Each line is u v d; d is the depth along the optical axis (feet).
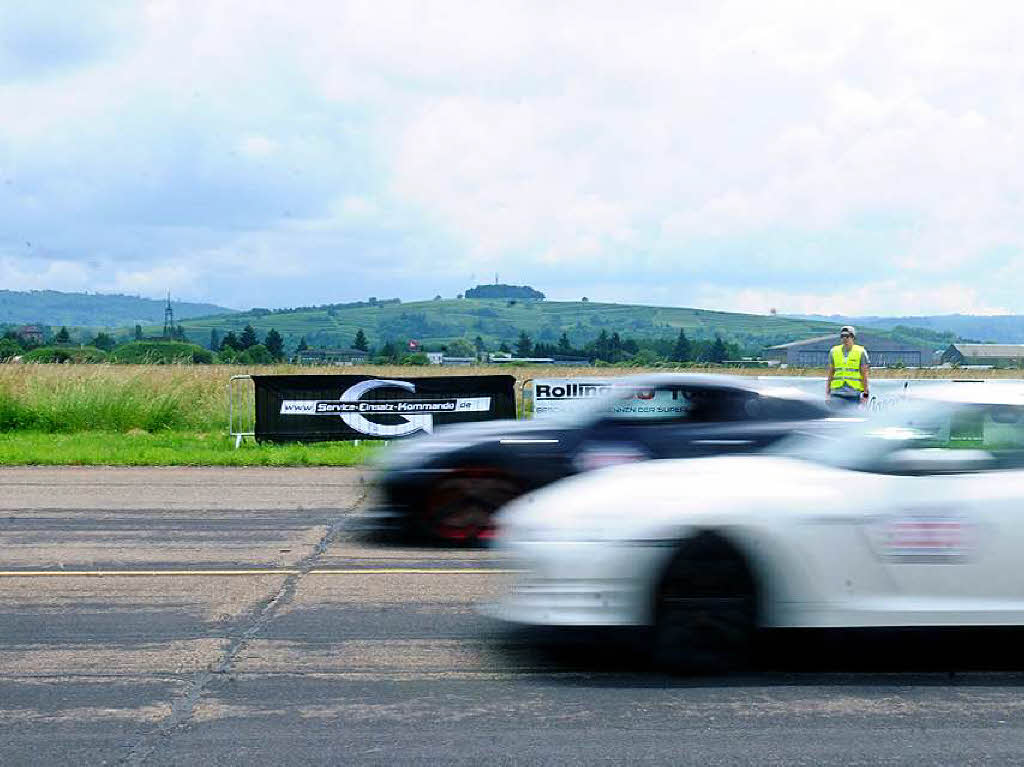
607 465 31.96
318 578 28.22
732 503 19.45
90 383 79.00
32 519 38.55
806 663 20.51
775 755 16.03
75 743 16.49
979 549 19.65
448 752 16.14
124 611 24.73
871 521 19.53
